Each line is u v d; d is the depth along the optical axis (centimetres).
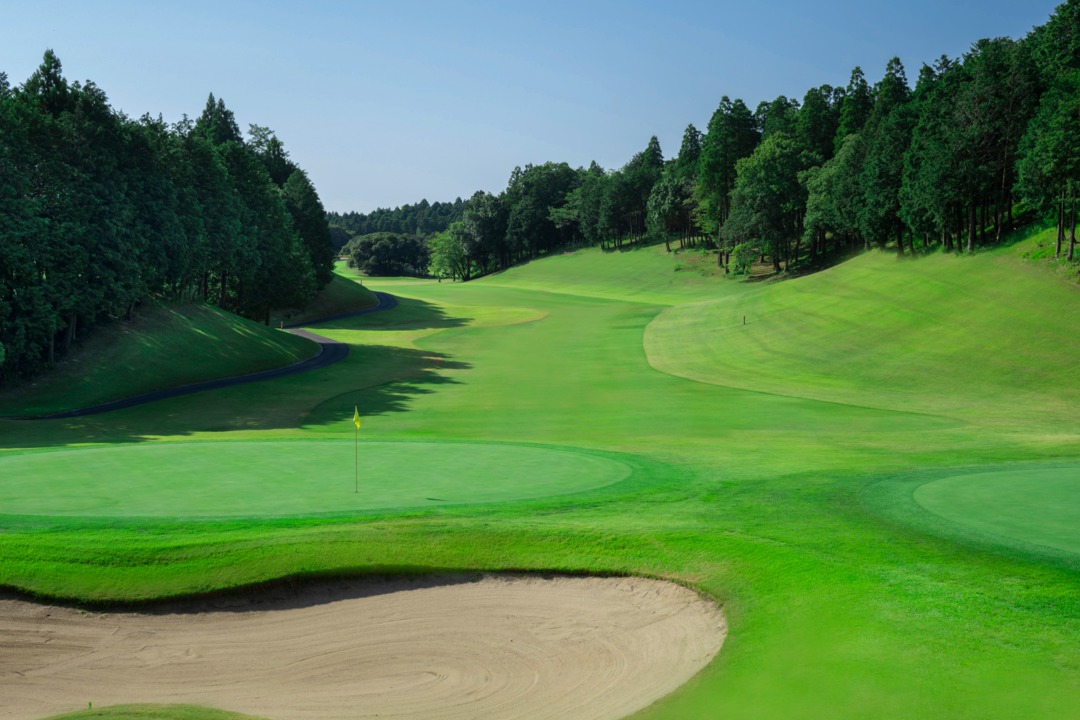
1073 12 8519
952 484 1750
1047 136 6331
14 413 4750
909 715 806
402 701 960
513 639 1104
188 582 1210
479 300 13212
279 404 5081
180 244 6606
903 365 5472
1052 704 806
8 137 5244
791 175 11512
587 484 1803
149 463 1966
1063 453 2566
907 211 8281
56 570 1226
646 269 15112
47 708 965
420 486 1744
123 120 6575
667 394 5075
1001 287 6500
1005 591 1064
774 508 1558
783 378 5556
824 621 1022
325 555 1270
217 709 894
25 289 5112
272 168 12762
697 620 1127
